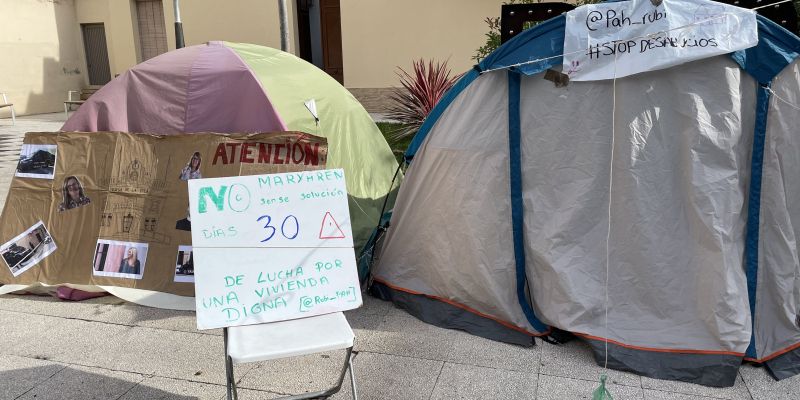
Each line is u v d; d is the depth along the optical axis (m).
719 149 3.34
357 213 5.04
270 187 3.07
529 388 3.22
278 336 2.71
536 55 3.61
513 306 3.83
